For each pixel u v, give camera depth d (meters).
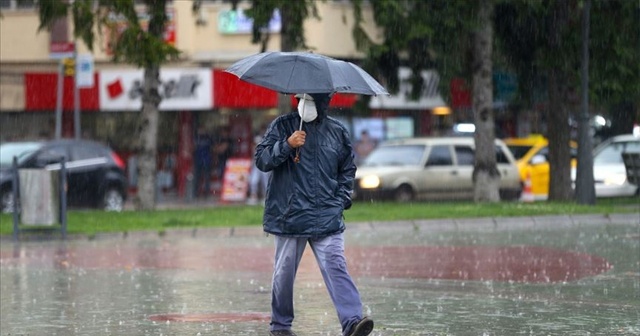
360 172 81.88
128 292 34.81
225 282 37.22
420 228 59.88
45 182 55.34
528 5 72.19
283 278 24.44
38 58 111.00
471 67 77.00
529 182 89.62
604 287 34.47
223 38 106.19
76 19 66.81
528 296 32.66
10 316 29.80
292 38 68.88
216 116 108.06
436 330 26.58
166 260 44.88
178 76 105.31
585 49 69.19
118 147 110.00
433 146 84.25
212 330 27.09
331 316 29.25
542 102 95.75
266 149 23.94
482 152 73.88
